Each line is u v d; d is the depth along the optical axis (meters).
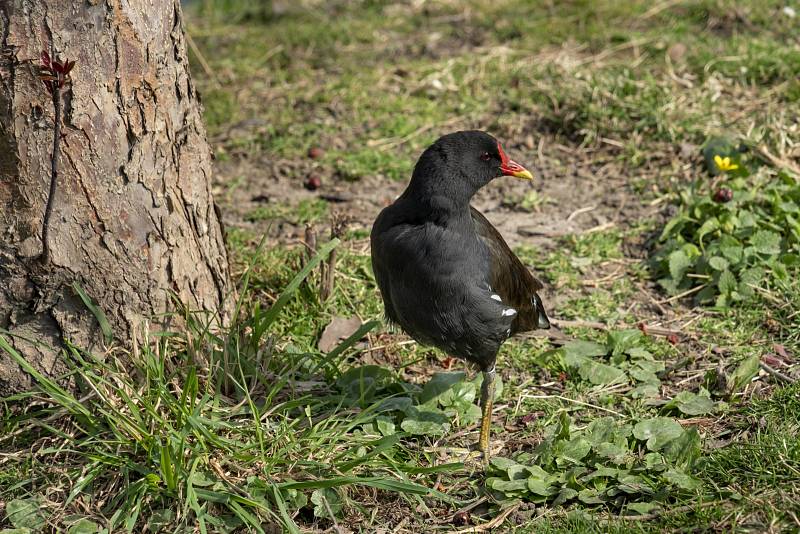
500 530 7.96
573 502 8.13
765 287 10.81
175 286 9.26
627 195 13.13
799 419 8.69
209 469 8.27
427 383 9.59
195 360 9.08
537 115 14.84
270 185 13.83
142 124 8.66
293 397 9.15
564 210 13.01
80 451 8.59
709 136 13.47
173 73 8.92
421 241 8.48
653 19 17.44
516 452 8.95
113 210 8.67
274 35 18.42
